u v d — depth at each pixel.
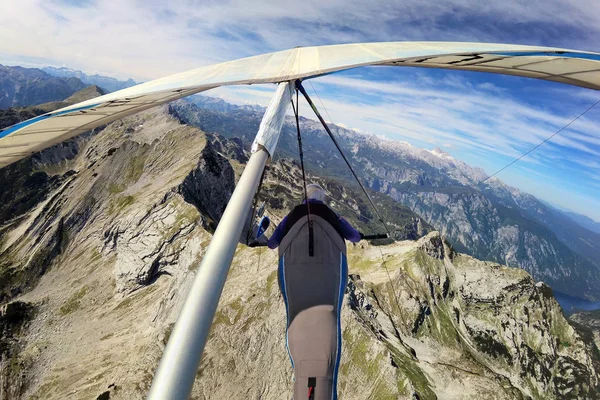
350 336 97.31
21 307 134.25
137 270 142.12
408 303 185.50
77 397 98.56
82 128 8.35
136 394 81.56
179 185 167.50
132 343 115.81
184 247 138.75
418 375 118.12
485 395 130.50
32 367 113.56
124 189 186.75
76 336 126.00
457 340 194.12
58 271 158.75
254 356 87.75
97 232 167.88
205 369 84.25
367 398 84.88
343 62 6.92
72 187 190.88
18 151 7.71
